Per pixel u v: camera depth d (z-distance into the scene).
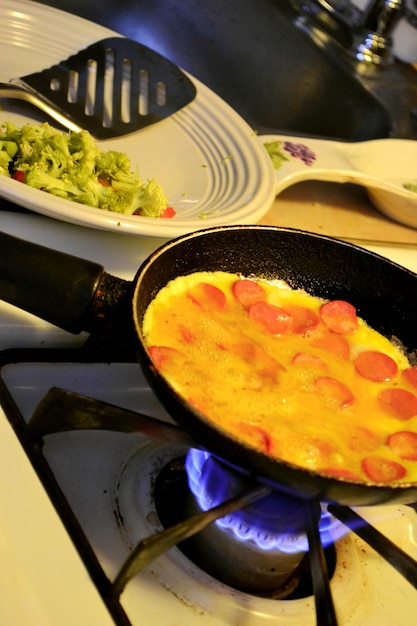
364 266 0.58
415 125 1.01
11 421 0.50
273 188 0.67
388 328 0.58
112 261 0.60
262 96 1.06
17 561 0.43
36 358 0.55
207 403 0.49
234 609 0.48
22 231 0.60
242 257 0.57
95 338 0.56
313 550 0.47
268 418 0.50
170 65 0.78
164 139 0.73
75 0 0.94
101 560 0.48
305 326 0.56
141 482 0.52
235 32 1.03
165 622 0.47
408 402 0.53
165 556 0.49
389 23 1.13
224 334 0.53
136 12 0.98
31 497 0.45
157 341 0.51
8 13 0.75
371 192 0.76
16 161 0.62
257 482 0.47
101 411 0.48
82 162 0.62
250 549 0.49
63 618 0.42
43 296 0.50
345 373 0.54
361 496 0.45
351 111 1.04
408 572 0.48
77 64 0.75
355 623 0.50
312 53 1.04
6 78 0.73
